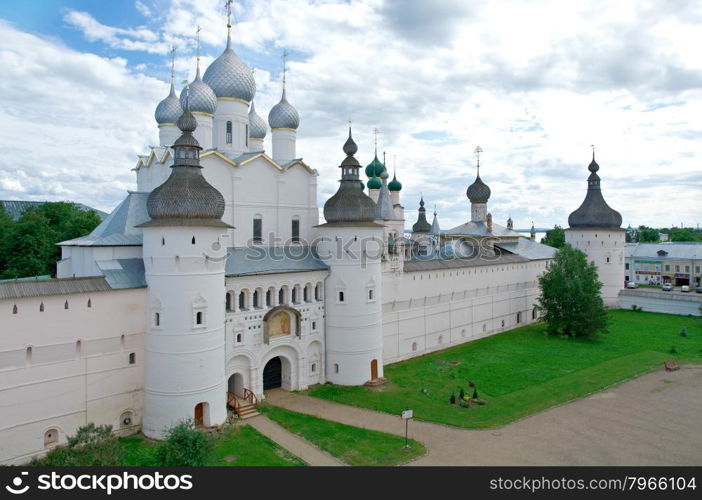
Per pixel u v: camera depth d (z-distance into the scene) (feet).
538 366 187.62
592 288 237.25
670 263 410.11
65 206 281.74
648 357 198.70
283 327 157.28
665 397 153.48
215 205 128.77
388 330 193.57
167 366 124.47
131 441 123.34
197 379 126.21
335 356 167.53
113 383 124.77
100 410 122.83
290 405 148.15
